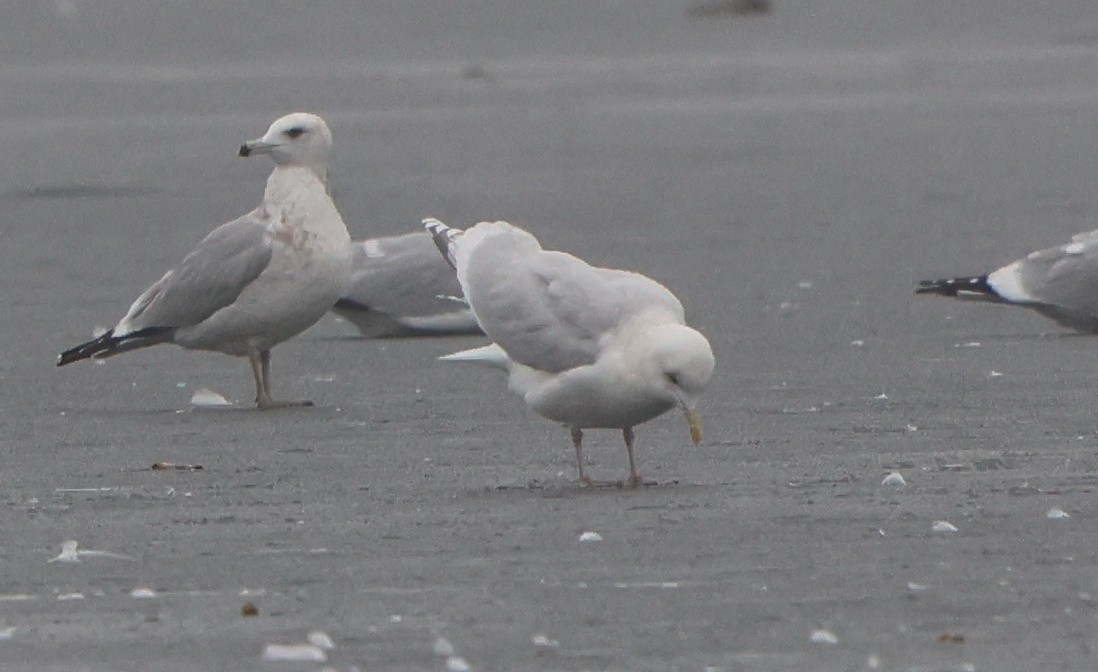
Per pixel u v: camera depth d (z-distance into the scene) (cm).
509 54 6725
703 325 1936
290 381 1695
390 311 1930
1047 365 1667
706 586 955
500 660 835
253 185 3428
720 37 7212
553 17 7912
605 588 954
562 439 1387
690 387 1140
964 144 3888
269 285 1579
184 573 998
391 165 3703
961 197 3039
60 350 1856
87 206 3148
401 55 6725
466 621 897
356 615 910
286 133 1595
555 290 1186
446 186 3334
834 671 814
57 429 1466
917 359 1711
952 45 6600
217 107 5019
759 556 1015
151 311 1617
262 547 1055
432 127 4447
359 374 1720
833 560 1003
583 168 3606
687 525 1091
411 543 1059
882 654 837
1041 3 7869
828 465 1266
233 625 895
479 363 1223
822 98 5003
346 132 4375
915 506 1130
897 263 2356
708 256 2448
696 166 3616
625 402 1159
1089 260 1867
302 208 1591
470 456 1328
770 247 2522
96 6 8569
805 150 3866
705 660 831
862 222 2773
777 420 1438
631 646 853
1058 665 815
